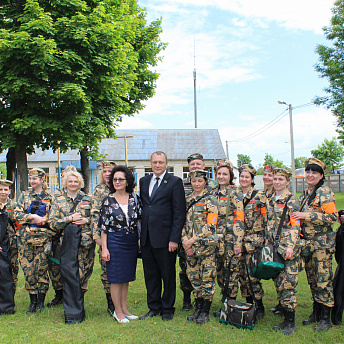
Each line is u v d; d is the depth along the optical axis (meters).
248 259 4.55
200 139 30.34
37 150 28.08
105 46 10.64
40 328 4.21
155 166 4.55
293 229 4.07
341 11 16.58
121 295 4.58
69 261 4.56
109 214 4.43
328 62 16.62
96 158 14.84
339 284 4.25
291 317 4.07
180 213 4.48
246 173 4.78
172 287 4.54
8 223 5.05
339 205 18.66
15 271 5.15
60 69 9.81
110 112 12.73
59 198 4.93
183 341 3.79
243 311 4.15
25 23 9.38
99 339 3.88
